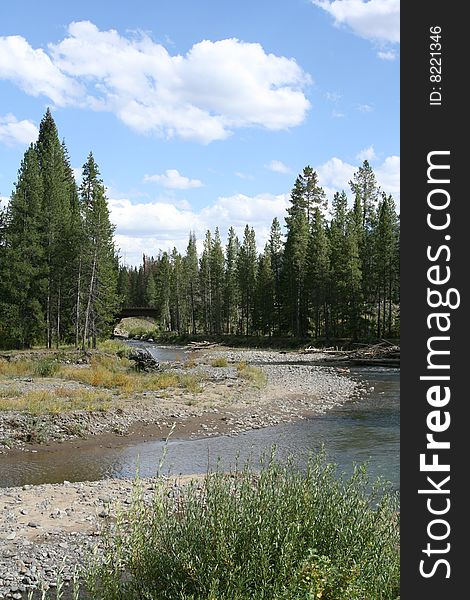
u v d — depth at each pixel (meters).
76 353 38.25
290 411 24.61
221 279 81.19
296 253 62.00
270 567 4.55
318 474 6.07
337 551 4.86
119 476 14.56
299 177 66.25
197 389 28.41
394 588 4.64
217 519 5.02
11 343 45.09
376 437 19.25
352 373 39.28
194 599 4.42
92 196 50.75
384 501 5.74
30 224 45.81
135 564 4.85
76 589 5.12
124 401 24.20
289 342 62.38
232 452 17.06
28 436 18.42
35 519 10.58
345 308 57.44
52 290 47.03
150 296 112.44
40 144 57.41
